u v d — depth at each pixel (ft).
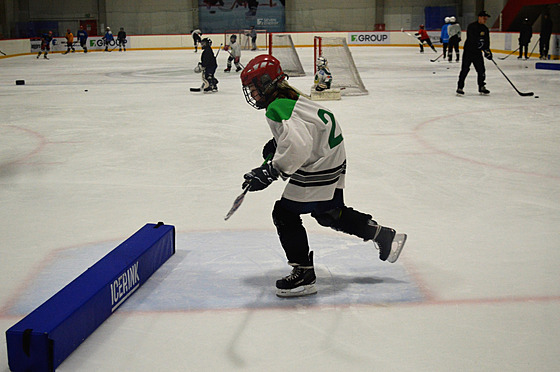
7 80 58.18
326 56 45.57
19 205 16.05
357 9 125.18
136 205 15.88
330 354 8.15
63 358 7.97
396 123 29.37
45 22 125.39
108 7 125.70
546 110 32.89
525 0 86.33
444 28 76.95
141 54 104.27
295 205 9.50
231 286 10.47
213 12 127.03
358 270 11.18
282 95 9.37
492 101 37.22
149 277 10.87
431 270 11.15
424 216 14.62
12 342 7.59
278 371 7.75
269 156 9.81
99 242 13.05
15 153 23.18
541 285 10.42
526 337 8.55
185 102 38.99
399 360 7.97
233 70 67.36
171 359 8.07
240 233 13.42
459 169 19.56
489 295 10.01
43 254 12.33
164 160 21.47
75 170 20.15
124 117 32.65
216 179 18.58
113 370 7.80
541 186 17.34
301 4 126.00
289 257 9.86
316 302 9.80
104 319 9.11
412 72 60.18
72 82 55.11
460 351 8.18
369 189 17.21
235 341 8.54
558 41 72.74
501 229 13.58
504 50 86.53
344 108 35.22
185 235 13.33
